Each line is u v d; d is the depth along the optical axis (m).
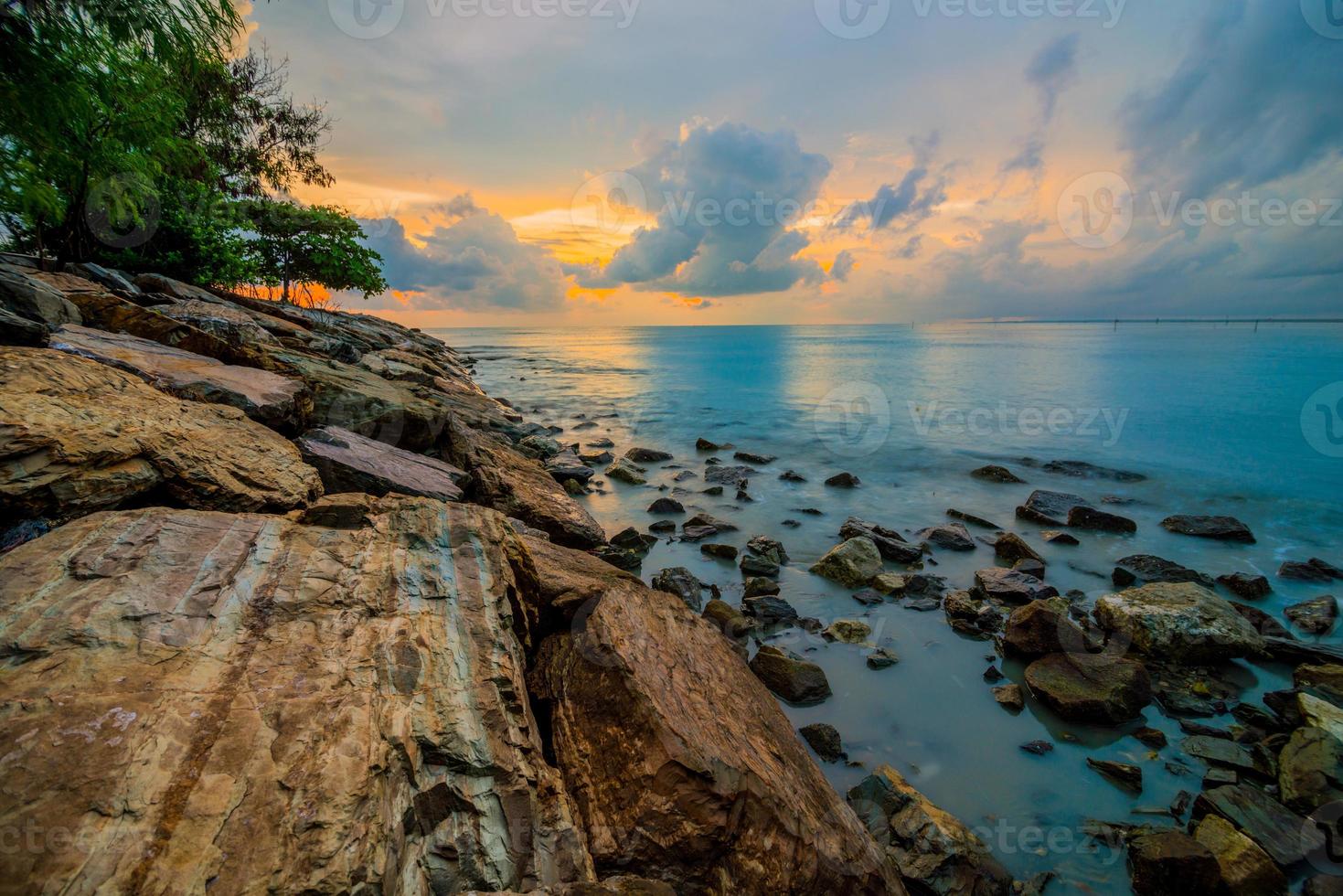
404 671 3.59
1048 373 40.34
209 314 10.77
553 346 111.88
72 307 7.88
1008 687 6.46
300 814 2.59
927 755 5.57
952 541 11.09
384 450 8.45
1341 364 41.72
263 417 7.10
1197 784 5.21
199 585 3.65
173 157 9.00
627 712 4.16
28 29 5.60
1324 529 12.19
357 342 23.81
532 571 5.55
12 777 2.32
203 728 2.80
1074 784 5.25
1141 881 4.25
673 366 58.06
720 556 10.28
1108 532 11.93
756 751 4.30
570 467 15.45
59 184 8.45
